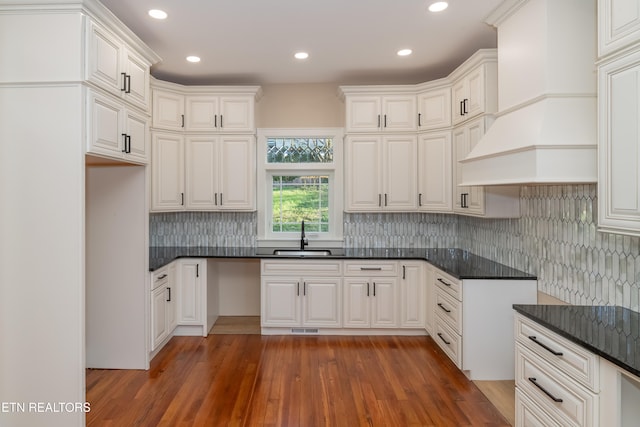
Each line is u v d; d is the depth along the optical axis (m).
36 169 2.23
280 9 2.79
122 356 3.19
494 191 3.21
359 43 3.39
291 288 3.99
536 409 1.96
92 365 3.20
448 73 4.18
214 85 4.50
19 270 2.24
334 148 4.61
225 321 4.48
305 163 4.64
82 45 2.22
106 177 3.15
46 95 2.22
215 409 2.57
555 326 1.80
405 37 3.28
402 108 4.16
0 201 2.24
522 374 2.09
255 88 4.19
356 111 4.20
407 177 4.17
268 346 3.72
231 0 2.65
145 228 3.15
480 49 3.34
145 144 3.07
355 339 3.92
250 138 4.23
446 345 3.38
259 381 2.97
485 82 3.16
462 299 3.02
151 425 2.39
